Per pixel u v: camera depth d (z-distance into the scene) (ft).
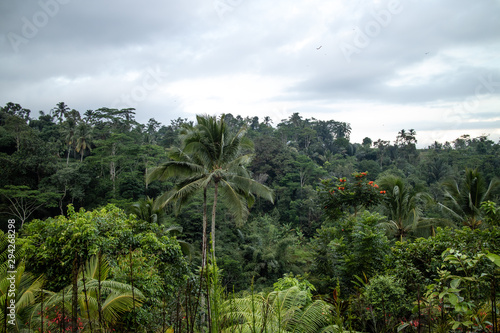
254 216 140.36
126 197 122.01
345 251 33.73
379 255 30.91
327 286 37.29
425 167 175.32
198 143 44.70
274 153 174.70
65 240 26.23
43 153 117.19
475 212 44.93
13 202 106.01
